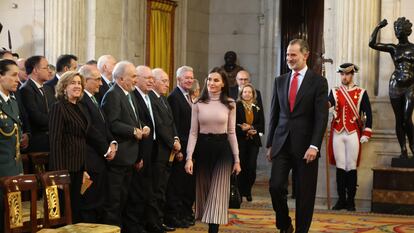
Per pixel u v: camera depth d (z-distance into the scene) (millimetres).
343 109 10539
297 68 7441
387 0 10977
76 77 7000
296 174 7438
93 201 7508
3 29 13719
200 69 17312
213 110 7453
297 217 7383
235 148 7574
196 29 17094
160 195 8336
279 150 7422
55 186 6059
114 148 7449
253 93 11289
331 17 12094
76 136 7027
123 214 8172
